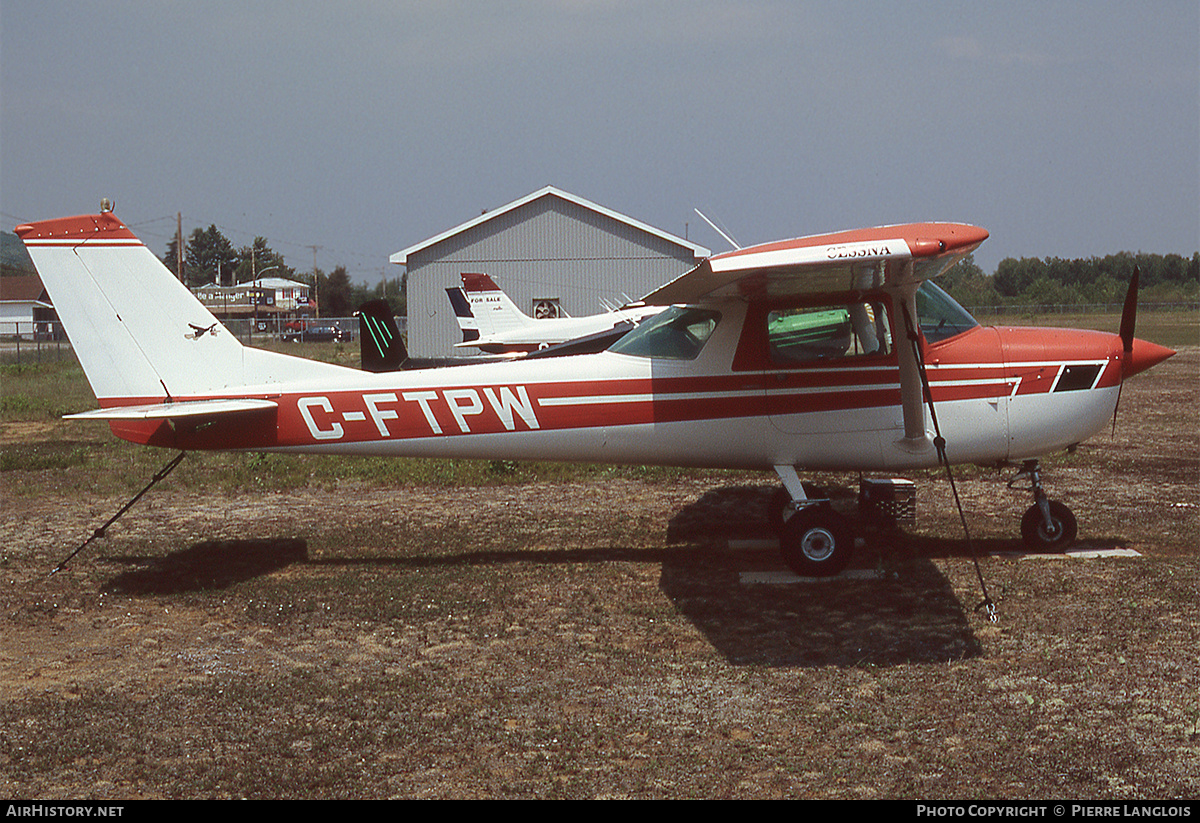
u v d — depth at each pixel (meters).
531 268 37.66
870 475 10.57
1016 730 4.25
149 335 7.23
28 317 70.56
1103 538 7.60
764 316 6.97
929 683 4.81
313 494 10.20
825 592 6.40
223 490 10.43
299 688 4.95
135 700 4.84
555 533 8.30
